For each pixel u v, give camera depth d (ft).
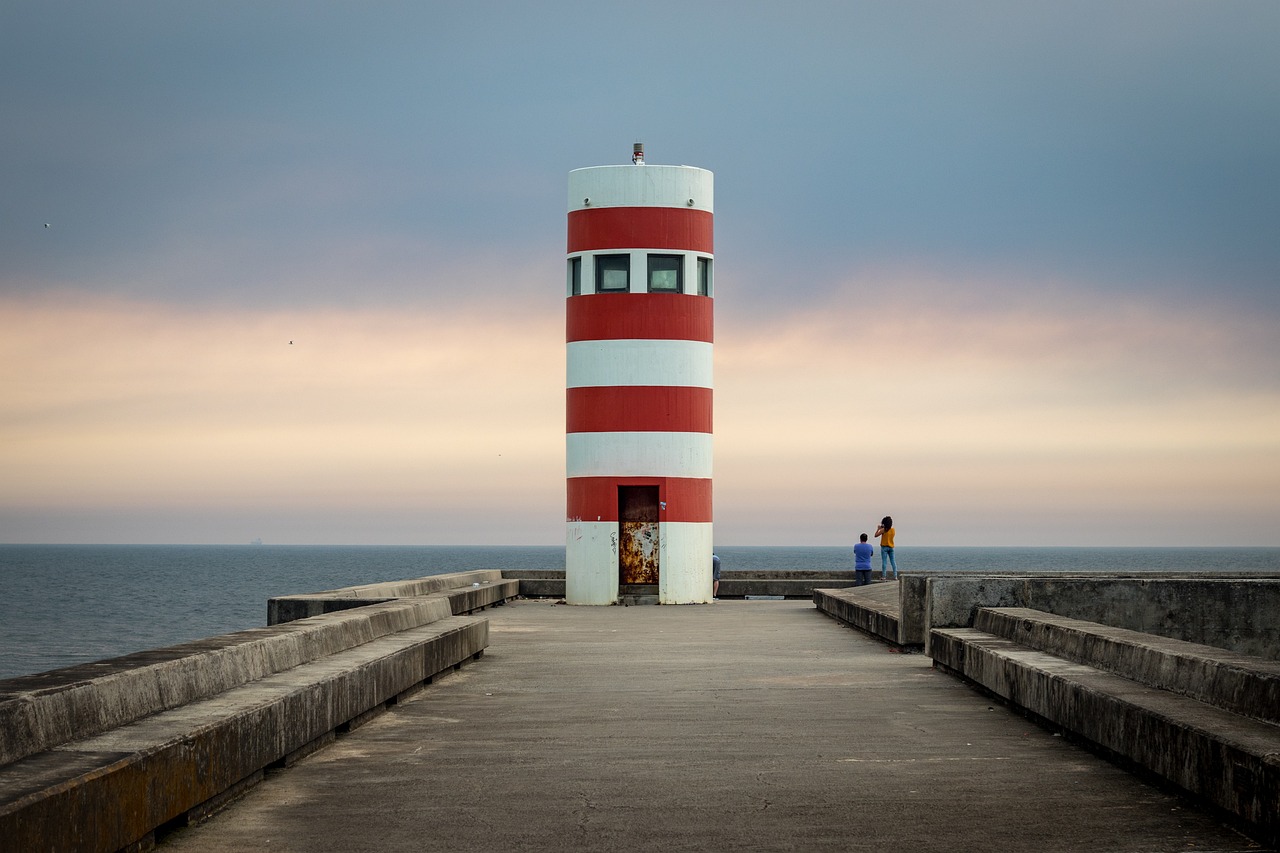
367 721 46.75
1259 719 33.65
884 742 42.55
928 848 29.17
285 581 527.81
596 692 55.21
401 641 55.01
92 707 30.35
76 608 345.10
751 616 103.96
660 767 38.27
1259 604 66.59
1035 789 35.14
